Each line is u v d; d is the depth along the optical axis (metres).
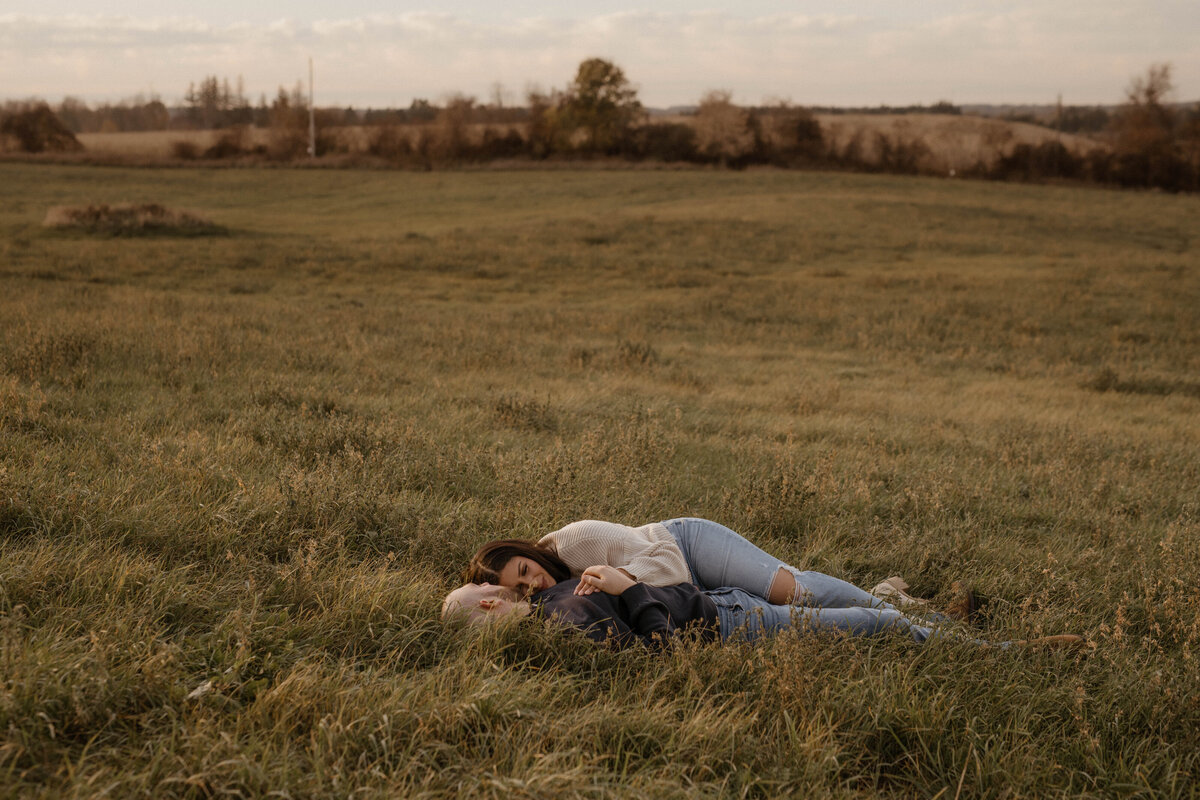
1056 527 5.17
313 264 23.84
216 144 73.56
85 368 7.31
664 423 7.45
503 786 2.03
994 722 2.72
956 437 7.80
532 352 12.12
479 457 5.37
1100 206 47.47
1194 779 2.52
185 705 2.27
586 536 3.42
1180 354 15.73
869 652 2.95
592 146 74.88
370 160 68.88
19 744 2.02
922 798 2.44
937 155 72.81
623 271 24.77
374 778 2.10
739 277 24.33
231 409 6.50
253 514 3.81
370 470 4.79
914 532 4.51
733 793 2.27
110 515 3.58
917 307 19.52
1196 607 3.59
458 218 39.56
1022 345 16.11
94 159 63.09
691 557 3.55
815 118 75.12
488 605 3.09
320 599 3.06
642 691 2.70
